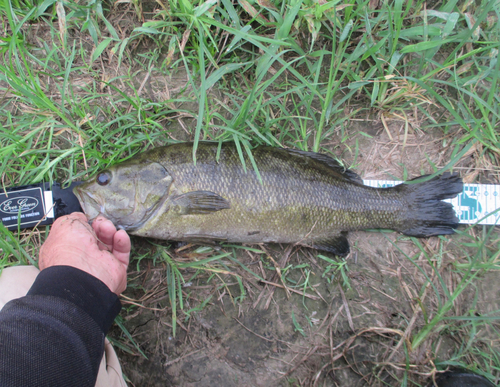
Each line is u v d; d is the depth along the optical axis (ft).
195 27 1.63
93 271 1.32
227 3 1.59
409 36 1.67
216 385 1.57
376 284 1.68
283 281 1.63
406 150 1.75
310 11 1.57
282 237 1.56
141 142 1.68
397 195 1.62
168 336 1.59
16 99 1.67
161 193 1.49
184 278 1.63
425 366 1.61
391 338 1.63
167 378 1.56
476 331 1.65
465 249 1.70
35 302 1.09
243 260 1.65
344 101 1.74
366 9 1.60
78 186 1.51
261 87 1.54
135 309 1.60
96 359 1.11
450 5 1.65
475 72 1.74
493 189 1.72
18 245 1.52
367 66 1.73
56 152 1.62
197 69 1.70
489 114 1.72
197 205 1.48
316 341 1.62
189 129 1.71
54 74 1.67
